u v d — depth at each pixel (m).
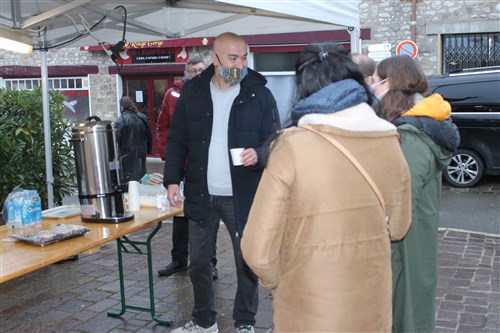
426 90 2.54
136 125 6.64
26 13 4.57
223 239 5.84
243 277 3.26
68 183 6.29
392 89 2.48
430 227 2.42
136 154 6.69
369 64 2.64
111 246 5.68
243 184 3.12
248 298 3.29
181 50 13.05
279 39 11.73
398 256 2.32
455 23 11.09
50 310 3.99
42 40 5.21
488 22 10.88
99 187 3.21
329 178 1.68
